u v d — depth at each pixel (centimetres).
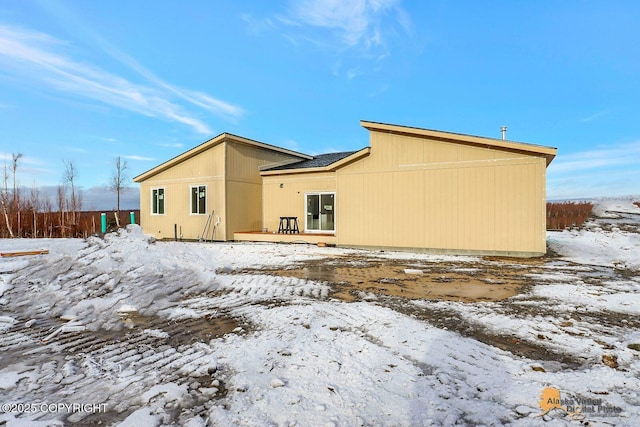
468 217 1059
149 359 323
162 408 235
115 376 289
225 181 1484
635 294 538
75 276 693
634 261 888
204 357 322
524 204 991
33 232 1766
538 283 638
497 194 1022
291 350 328
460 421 215
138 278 675
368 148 1201
